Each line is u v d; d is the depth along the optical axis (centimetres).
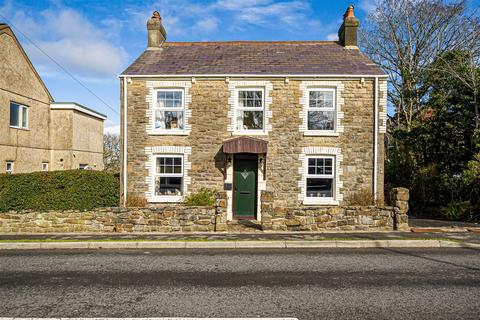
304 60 1398
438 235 923
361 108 1282
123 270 634
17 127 1722
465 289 527
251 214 1289
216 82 1299
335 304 466
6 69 1641
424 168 1391
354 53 1459
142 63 1389
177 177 1317
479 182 1197
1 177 1048
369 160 1276
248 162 1298
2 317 426
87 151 2261
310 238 877
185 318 420
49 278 586
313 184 1302
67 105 2017
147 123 1302
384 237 888
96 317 425
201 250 805
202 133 1295
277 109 1289
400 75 2219
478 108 1284
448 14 2006
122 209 1003
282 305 462
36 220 1012
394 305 462
